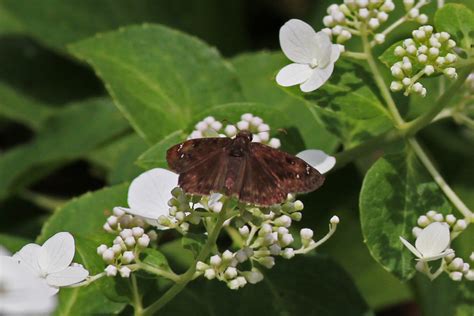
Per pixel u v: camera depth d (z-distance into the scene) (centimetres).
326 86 60
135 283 58
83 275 56
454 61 58
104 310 60
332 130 63
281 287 62
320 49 57
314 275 62
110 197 62
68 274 55
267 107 62
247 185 54
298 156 57
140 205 58
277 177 54
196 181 54
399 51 59
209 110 61
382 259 59
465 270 58
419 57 58
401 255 59
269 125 62
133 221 58
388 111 60
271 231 56
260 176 54
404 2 60
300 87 58
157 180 58
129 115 64
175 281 57
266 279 62
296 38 58
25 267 55
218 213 56
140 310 58
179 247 64
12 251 60
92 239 59
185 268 64
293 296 62
